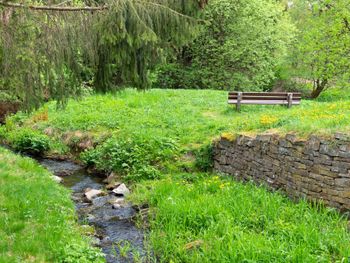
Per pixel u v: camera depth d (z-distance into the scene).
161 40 7.70
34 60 7.00
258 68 27.41
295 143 8.19
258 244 6.09
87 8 7.18
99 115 15.92
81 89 8.09
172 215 7.74
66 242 6.46
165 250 6.65
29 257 5.81
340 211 7.24
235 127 11.62
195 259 6.18
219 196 8.41
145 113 15.82
